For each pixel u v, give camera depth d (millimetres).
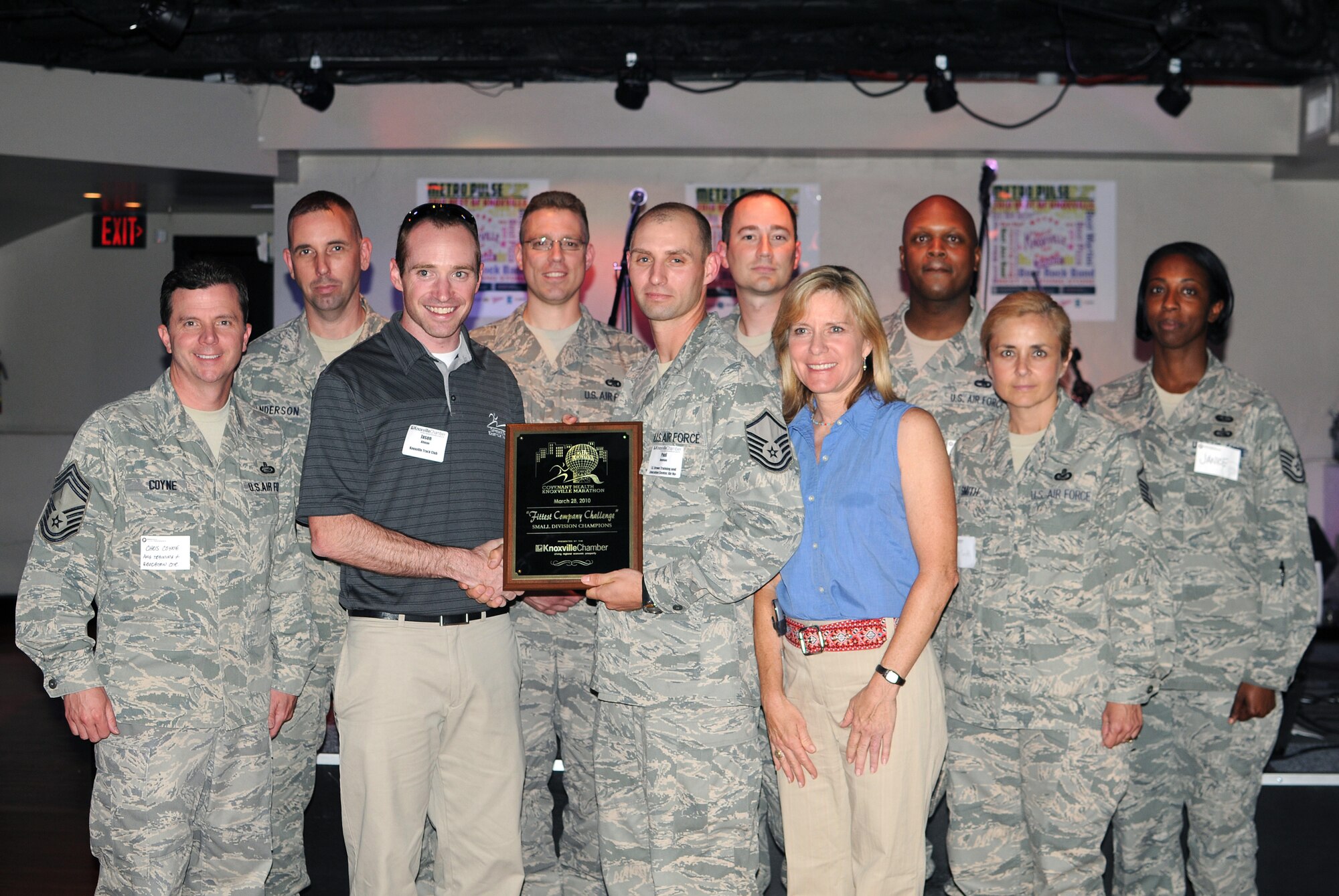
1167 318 3080
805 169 6113
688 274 2455
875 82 5836
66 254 8008
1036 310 2662
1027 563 2643
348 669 2486
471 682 2504
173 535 2428
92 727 2332
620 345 3283
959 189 6121
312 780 3047
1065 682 2584
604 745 2553
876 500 2316
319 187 6066
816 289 2357
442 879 2611
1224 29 5566
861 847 2305
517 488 2434
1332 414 6402
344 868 3232
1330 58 5539
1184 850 3418
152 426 2459
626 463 2438
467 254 2496
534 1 5188
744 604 2455
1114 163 6148
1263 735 2996
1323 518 6398
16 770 4398
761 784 2695
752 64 5590
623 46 5609
